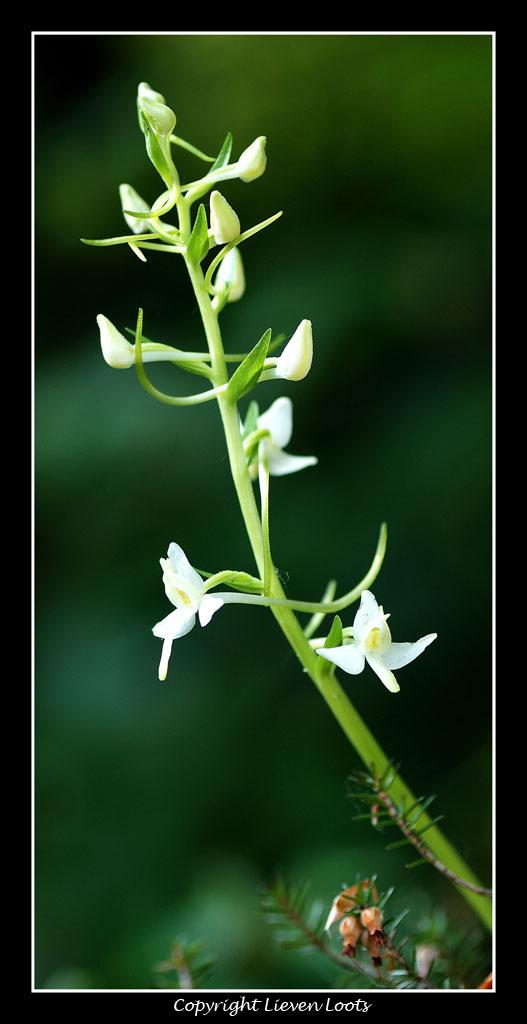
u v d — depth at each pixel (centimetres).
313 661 45
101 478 60
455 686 58
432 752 58
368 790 44
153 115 44
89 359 63
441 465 59
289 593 58
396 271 62
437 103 64
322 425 61
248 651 59
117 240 44
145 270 64
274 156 65
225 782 57
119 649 59
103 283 64
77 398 62
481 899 45
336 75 65
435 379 61
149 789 57
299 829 57
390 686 43
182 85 66
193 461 60
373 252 63
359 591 44
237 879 56
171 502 60
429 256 63
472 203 63
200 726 58
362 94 65
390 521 59
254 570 58
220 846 57
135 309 64
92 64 66
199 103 66
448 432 60
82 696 58
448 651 58
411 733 58
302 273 63
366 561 59
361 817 44
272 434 47
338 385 61
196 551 59
